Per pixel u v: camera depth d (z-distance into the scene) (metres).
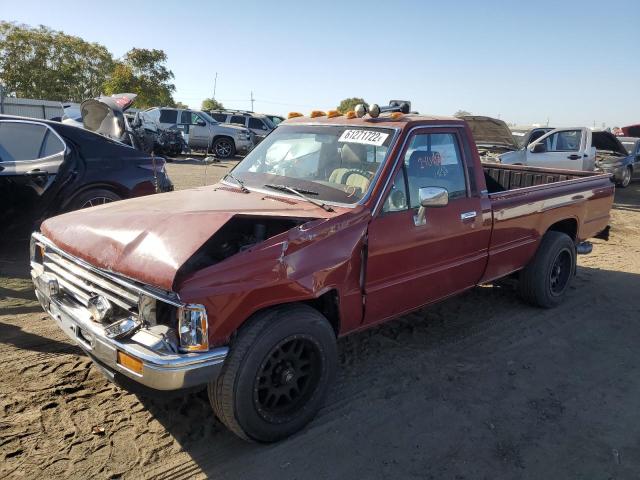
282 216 3.33
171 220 3.14
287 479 2.91
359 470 3.01
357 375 4.09
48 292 3.45
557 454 3.25
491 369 4.30
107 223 3.30
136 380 2.75
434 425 3.49
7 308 4.86
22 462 2.88
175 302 2.68
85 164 6.37
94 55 46.16
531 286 5.52
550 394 3.96
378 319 3.82
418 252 3.93
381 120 4.12
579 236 6.05
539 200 5.18
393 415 3.58
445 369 4.26
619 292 6.45
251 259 2.94
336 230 3.36
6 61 42.91
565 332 5.13
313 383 3.34
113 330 2.86
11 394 3.50
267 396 3.12
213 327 2.76
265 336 2.96
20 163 6.07
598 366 4.45
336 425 3.43
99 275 3.07
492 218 4.60
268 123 25.58
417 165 3.99
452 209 4.19
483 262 4.63
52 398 3.49
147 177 6.91
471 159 4.47
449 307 5.62
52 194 6.10
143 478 2.85
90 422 3.28
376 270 3.63
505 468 3.10
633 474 3.10
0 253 6.48
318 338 3.26
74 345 4.23
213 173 15.33
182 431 3.26
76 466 2.89
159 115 21.12
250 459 3.06
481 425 3.51
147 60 41.62
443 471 3.04
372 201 3.61
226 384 2.89
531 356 4.57
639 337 5.10
